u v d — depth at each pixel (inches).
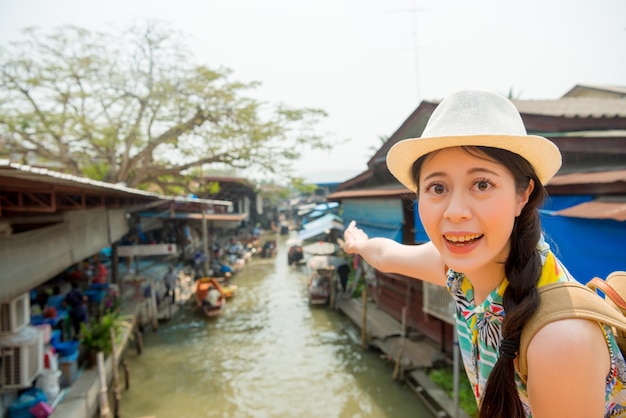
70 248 332.5
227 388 419.8
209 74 709.9
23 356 263.9
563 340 32.2
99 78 687.1
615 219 167.8
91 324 412.8
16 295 226.8
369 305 620.1
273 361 481.1
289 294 790.5
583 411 31.9
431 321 439.2
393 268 63.2
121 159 806.5
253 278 940.6
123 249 629.9
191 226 1129.4
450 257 40.7
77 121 681.6
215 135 767.7
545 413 33.4
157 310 639.8
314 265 745.0
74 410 288.4
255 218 1978.3
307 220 1510.8
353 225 82.0
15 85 653.3
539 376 33.2
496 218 38.2
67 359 336.8
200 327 605.3
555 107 331.3
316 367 459.2
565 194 224.8
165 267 906.1
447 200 40.7
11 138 704.4
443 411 320.8
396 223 455.5
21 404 265.4
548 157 39.6
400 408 358.3
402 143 42.7
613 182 193.8
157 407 386.0
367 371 437.1
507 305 37.8
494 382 36.6
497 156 38.4
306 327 595.5
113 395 367.2
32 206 233.8
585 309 33.4
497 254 40.2
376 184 626.5
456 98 42.3
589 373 31.9
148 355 506.6
